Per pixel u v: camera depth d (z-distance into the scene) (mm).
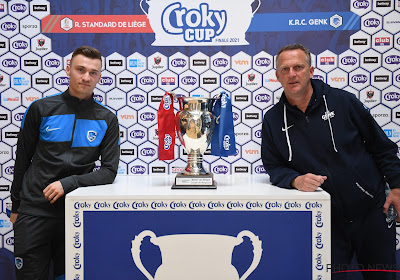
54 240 1741
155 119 2080
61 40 2045
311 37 2029
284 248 1484
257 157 2086
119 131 1952
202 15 2041
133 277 1494
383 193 1650
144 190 1577
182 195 1479
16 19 2037
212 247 1485
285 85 1632
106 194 1486
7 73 2057
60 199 1657
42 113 1649
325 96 1655
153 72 2064
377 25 2010
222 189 1600
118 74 2061
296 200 1476
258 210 1481
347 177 1603
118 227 1486
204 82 2066
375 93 2033
